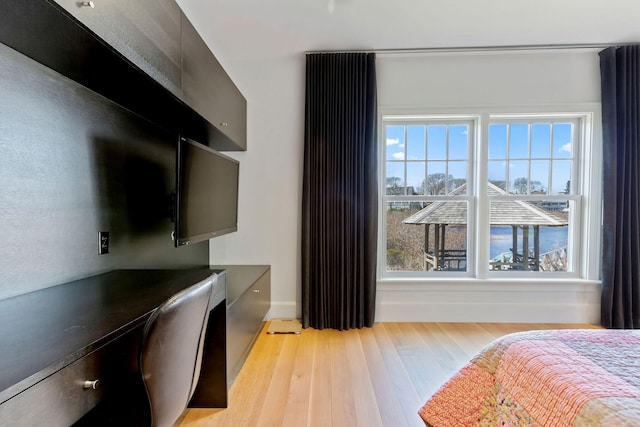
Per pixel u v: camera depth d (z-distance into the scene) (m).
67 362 0.66
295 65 2.76
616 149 2.55
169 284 1.30
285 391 1.75
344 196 2.66
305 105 2.70
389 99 2.75
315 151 2.68
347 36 2.42
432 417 1.33
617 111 2.56
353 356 2.17
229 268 2.67
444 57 2.73
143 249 1.78
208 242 2.78
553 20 2.22
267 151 2.80
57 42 1.00
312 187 2.69
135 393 0.97
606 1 2.01
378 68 2.75
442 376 1.92
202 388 1.60
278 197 2.81
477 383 1.21
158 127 1.92
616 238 2.57
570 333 1.22
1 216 1.03
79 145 1.34
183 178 1.58
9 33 0.94
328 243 2.67
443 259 2.91
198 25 2.25
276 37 2.43
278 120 2.79
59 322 0.85
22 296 1.09
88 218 1.39
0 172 1.03
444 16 2.17
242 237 2.83
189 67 1.62
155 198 1.89
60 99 1.25
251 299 2.12
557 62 2.69
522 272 2.86
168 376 0.84
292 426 1.48
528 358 1.05
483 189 2.79
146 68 1.24
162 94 1.44
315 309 2.69
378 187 2.77
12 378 0.56
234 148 2.66
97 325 0.83
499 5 2.05
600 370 0.92
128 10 1.12
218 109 2.04
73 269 1.32
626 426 0.68
